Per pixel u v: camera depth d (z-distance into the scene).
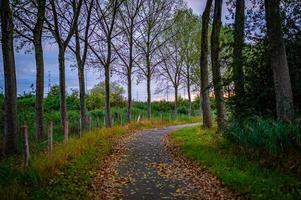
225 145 17.25
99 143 19.91
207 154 15.84
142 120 39.41
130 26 37.72
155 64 44.28
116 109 54.72
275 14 15.05
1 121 23.22
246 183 10.41
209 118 28.33
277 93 15.04
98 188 11.04
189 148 18.55
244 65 18.23
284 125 13.12
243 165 12.89
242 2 19.84
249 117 17.38
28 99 41.56
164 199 10.01
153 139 24.62
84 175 12.10
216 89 20.72
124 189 11.12
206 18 27.05
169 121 44.84
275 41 15.05
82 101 27.31
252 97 17.97
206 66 27.98
